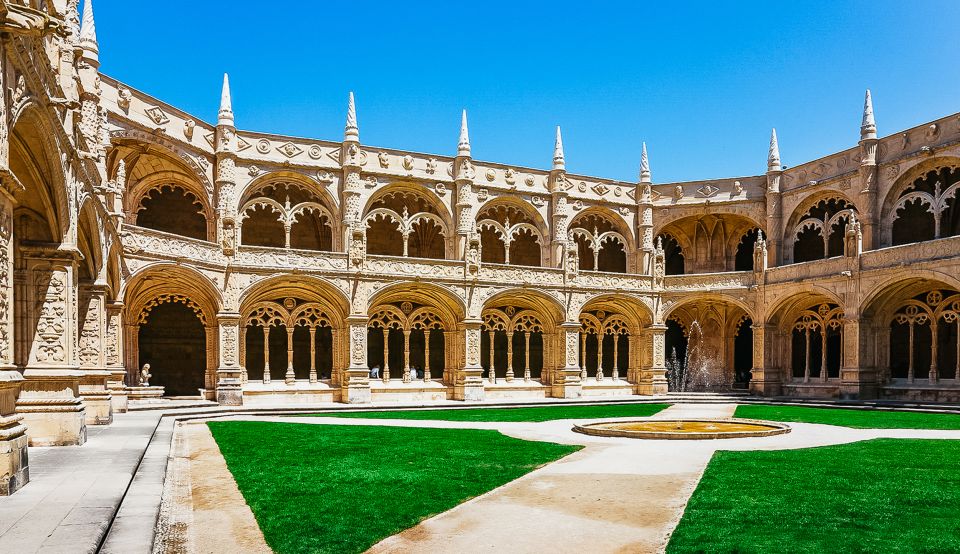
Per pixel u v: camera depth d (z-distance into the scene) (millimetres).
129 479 12539
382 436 21266
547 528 10164
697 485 13008
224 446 18938
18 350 16859
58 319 17094
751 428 23078
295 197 42875
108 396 23359
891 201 38312
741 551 8852
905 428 23828
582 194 46031
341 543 9297
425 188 41969
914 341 41125
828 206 43812
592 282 44719
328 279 38156
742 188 46031
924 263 33562
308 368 45688
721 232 48094
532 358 51875
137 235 30656
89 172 20781
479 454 17203
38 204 16859
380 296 39719
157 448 18016
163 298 35875
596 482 13516
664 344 47750
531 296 43469
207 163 36750
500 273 42406
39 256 17016
